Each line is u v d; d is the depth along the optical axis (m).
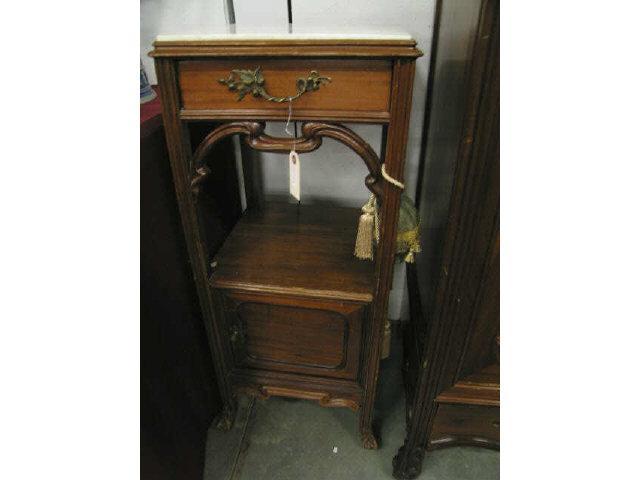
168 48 0.58
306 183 1.11
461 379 0.79
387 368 1.26
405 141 0.61
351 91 0.59
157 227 0.73
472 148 0.54
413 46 0.54
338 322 0.84
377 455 1.03
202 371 0.98
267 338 0.90
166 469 0.79
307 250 0.90
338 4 0.88
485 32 0.46
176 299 0.82
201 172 0.69
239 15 0.91
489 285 0.65
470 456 1.02
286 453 1.03
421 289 0.97
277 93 0.60
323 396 0.96
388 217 0.68
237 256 0.88
